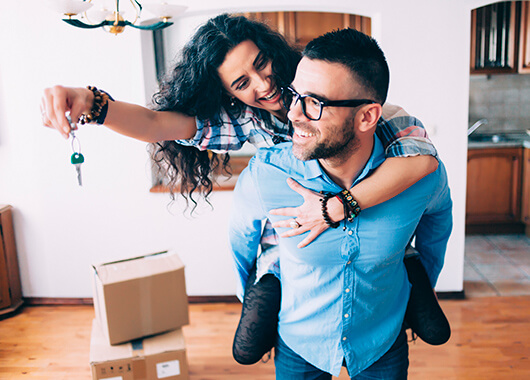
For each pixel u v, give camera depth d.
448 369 2.75
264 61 1.38
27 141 3.31
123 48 3.16
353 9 3.13
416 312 1.58
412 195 1.30
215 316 3.36
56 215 3.42
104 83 3.21
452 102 3.20
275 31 1.42
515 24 4.50
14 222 3.43
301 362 1.49
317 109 1.11
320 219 1.25
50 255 3.48
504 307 3.38
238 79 1.37
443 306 3.40
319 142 1.14
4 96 3.26
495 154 4.66
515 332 3.07
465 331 3.10
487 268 4.04
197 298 3.53
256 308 1.54
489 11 4.53
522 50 4.54
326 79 1.09
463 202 3.33
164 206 3.38
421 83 3.18
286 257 1.39
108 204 3.39
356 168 1.25
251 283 1.61
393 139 1.28
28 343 3.09
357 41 1.11
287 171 1.27
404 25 3.11
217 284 3.50
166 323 2.55
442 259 1.71
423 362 2.82
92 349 2.43
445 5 3.08
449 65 3.15
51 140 3.31
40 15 3.14
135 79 3.20
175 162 1.56
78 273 3.50
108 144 3.30
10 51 3.19
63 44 3.17
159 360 2.41
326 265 1.33
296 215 1.27
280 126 1.59
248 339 1.54
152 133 1.25
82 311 3.47
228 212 3.38
